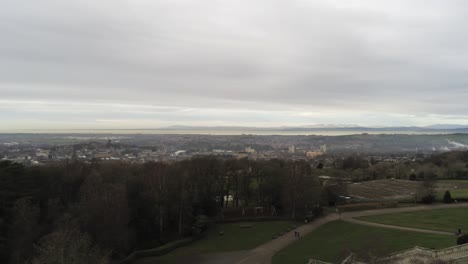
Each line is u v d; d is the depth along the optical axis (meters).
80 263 51.66
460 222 98.25
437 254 58.75
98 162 128.50
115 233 76.00
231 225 110.06
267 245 88.56
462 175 189.12
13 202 71.44
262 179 129.38
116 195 80.69
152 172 103.62
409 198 136.25
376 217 110.50
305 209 117.50
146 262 77.94
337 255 73.19
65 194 93.06
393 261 57.22
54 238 53.88
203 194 113.19
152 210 95.25
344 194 139.50
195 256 81.38
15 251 62.75
